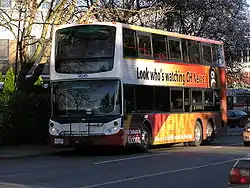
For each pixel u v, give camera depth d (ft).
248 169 24.09
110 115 66.80
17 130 83.35
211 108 90.84
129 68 69.00
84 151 77.00
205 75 89.35
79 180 44.91
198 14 126.41
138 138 70.54
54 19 85.25
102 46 67.72
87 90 67.82
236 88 189.37
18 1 82.28
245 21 136.87
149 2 109.81
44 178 46.34
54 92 69.67
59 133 68.33
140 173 49.88
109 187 40.57
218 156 66.80
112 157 66.85
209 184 42.45
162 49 77.51
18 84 86.33
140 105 71.05
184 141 82.17
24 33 88.22
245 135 87.45
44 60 87.56
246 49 138.72
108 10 87.86
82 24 69.00
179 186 41.29
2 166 57.00
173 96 79.36
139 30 72.23
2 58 152.56
